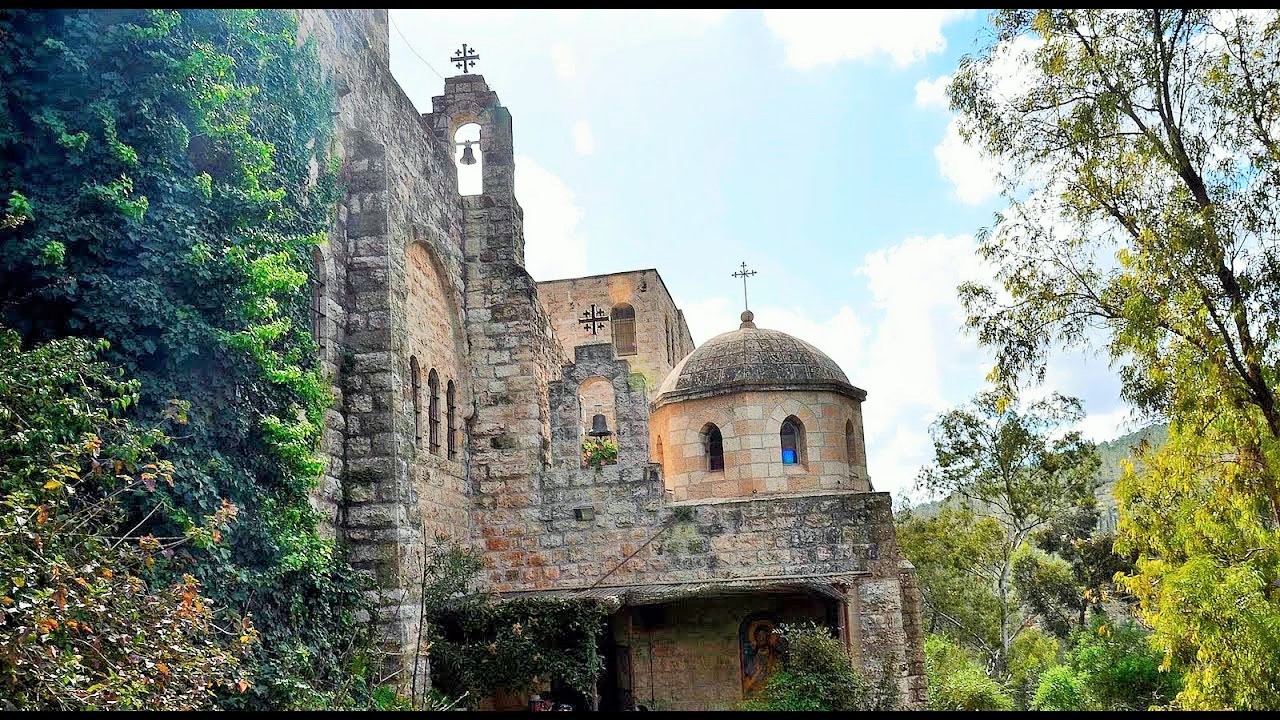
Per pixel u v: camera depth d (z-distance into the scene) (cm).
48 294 1100
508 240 2473
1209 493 1728
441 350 2278
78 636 803
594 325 4659
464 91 2588
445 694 1866
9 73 1127
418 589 1786
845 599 2142
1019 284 1736
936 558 4022
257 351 1273
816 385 2569
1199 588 1563
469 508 2328
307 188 1572
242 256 1269
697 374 2636
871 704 1998
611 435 3025
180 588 907
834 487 2528
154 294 1171
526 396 2389
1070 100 1669
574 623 1927
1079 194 1670
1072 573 4759
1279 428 1562
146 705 794
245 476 1267
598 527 2292
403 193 2081
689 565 2239
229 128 1297
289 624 1349
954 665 3381
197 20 1316
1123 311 1612
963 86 1741
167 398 1169
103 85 1179
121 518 980
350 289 1828
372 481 1738
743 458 2527
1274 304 1530
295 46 1565
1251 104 1518
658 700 2336
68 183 1141
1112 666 3056
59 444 959
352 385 1783
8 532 749
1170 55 1609
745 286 2914
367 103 1966
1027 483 4059
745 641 2336
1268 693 1495
